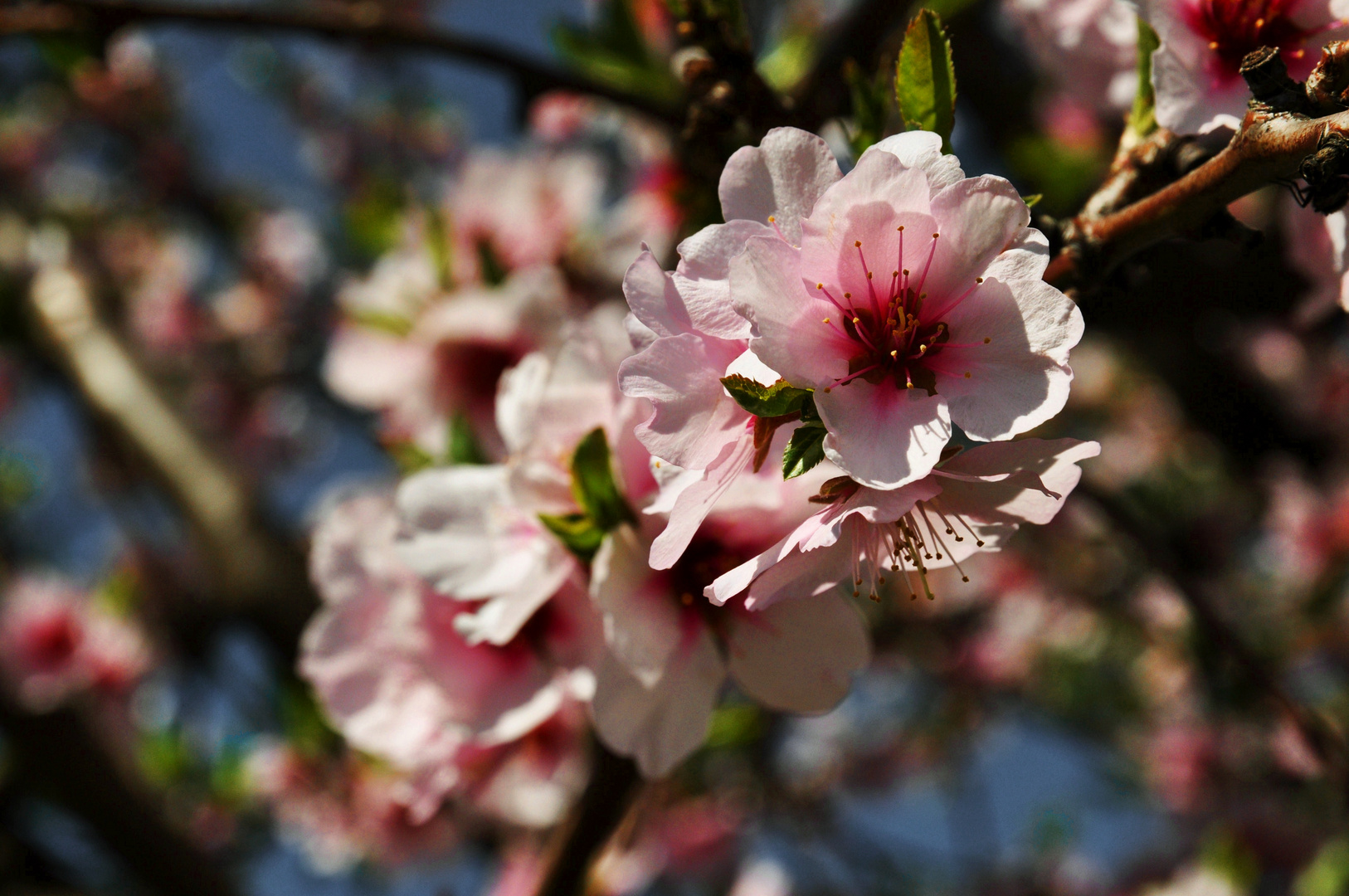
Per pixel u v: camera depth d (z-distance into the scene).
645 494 0.42
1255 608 1.14
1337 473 1.08
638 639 0.42
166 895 1.00
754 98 0.43
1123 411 1.40
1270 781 1.11
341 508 0.48
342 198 1.70
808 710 0.43
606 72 0.57
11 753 1.04
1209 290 0.83
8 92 1.47
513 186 0.70
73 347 1.19
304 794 0.77
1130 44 0.46
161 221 1.66
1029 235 0.39
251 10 0.51
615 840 0.51
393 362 0.64
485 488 0.44
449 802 0.74
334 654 0.47
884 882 1.24
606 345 0.44
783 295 0.39
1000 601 1.36
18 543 1.45
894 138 0.39
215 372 1.56
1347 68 0.39
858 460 0.39
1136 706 1.26
